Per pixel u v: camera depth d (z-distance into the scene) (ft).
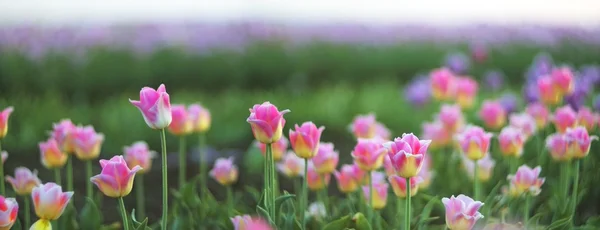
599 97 16.49
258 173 18.54
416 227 9.55
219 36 54.85
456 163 14.60
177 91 40.45
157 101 7.73
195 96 31.71
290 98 30.17
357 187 11.61
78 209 15.23
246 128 23.97
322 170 10.07
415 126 24.53
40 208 7.70
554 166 14.07
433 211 12.73
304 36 57.47
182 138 11.78
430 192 13.65
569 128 10.53
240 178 18.26
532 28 64.18
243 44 49.65
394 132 24.77
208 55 42.86
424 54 48.83
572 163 12.78
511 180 10.29
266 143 8.32
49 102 26.99
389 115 26.37
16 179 10.32
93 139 10.64
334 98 28.96
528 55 49.01
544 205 12.51
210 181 18.03
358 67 45.60
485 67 35.55
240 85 41.57
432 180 14.48
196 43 47.78
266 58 43.09
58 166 10.84
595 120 13.84
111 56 40.14
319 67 44.50
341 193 16.21
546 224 11.76
